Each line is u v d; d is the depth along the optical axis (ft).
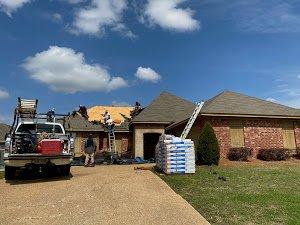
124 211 25.53
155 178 39.47
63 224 23.03
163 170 46.03
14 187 36.60
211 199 29.81
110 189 32.91
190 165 44.83
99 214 25.02
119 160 71.67
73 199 29.71
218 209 26.58
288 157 66.44
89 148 59.82
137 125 93.56
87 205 27.58
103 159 75.10
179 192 32.83
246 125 67.92
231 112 65.98
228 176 42.55
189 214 24.71
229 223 23.15
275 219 24.20
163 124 94.38
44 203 28.76
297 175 43.98
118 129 111.75
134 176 40.88
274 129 69.62
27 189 34.99
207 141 57.16
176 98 105.19
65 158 40.88
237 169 50.01
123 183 35.96
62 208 26.99
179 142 45.06
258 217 24.64
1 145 107.34
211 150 56.59
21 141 42.88
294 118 70.08
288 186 36.29
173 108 99.81
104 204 27.66
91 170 50.62
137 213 24.93
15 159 39.09
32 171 47.37
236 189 34.37
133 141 97.91
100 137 113.19
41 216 25.02
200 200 29.45
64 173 44.29
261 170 48.80
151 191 32.17
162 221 23.08
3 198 31.17
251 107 70.54
